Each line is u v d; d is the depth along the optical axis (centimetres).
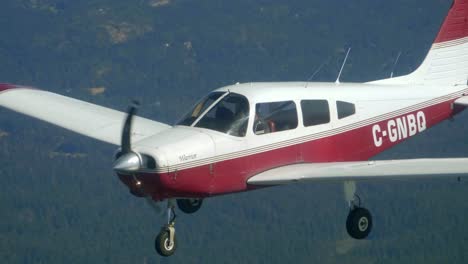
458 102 5719
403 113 5425
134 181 4444
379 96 5294
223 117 4653
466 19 5862
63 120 5469
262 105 4716
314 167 4728
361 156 5159
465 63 5834
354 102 5125
